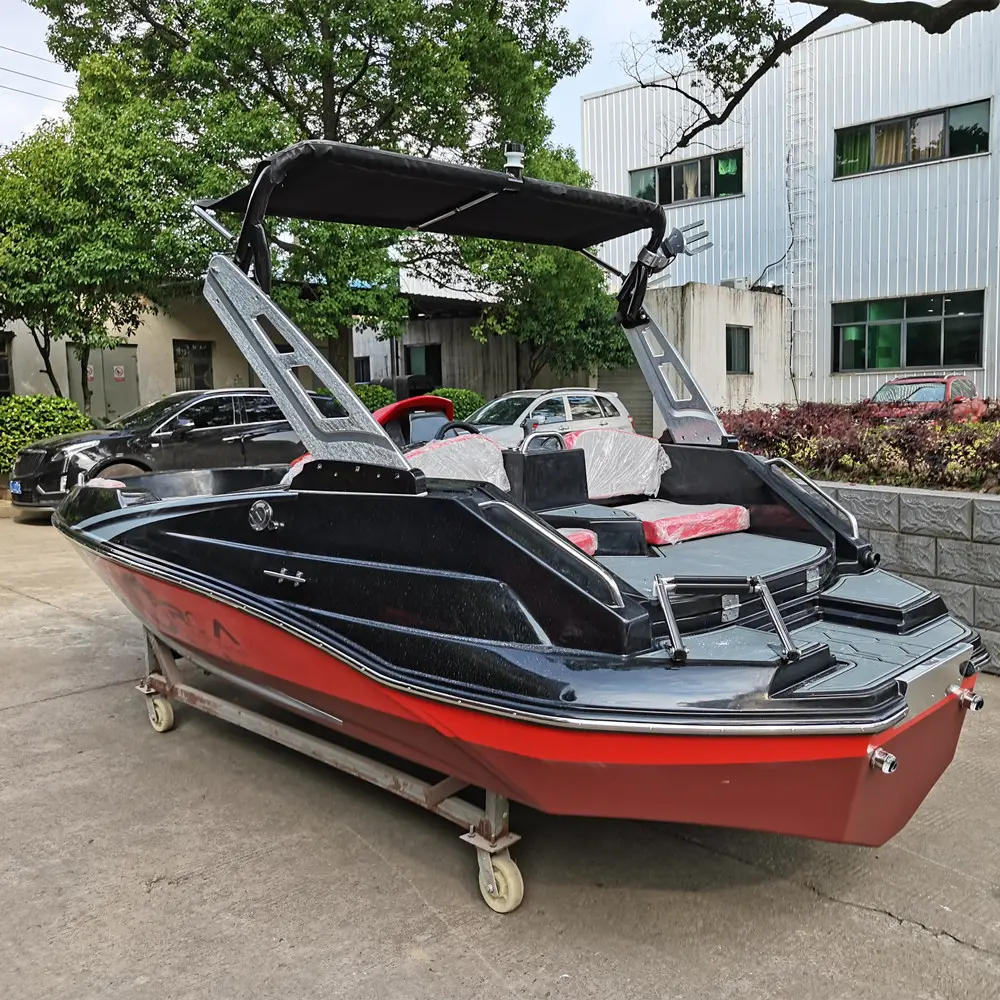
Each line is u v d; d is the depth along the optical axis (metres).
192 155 11.29
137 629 5.78
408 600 2.64
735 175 18.11
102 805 3.37
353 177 3.21
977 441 5.05
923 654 2.65
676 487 4.02
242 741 3.99
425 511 2.62
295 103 12.17
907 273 16.22
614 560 3.10
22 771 3.68
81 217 11.40
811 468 5.85
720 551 3.28
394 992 2.31
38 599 6.60
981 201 15.34
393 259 12.94
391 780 2.95
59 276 11.40
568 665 2.31
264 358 3.17
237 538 3.21
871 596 3.03
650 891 2.79
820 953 2.46
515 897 2.63
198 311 17.59
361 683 2.73
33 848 3.05
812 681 2.35
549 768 2.30
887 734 2.35
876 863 2.94
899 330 16.47
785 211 17.48
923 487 5.09
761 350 16.95
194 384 17.83
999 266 15.22
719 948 2.49
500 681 2.37
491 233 4.11
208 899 2.74
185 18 12.20
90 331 12.58
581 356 17.39
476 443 3.43
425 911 2.68
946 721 2.67
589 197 3.63
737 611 2.71
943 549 4.75
